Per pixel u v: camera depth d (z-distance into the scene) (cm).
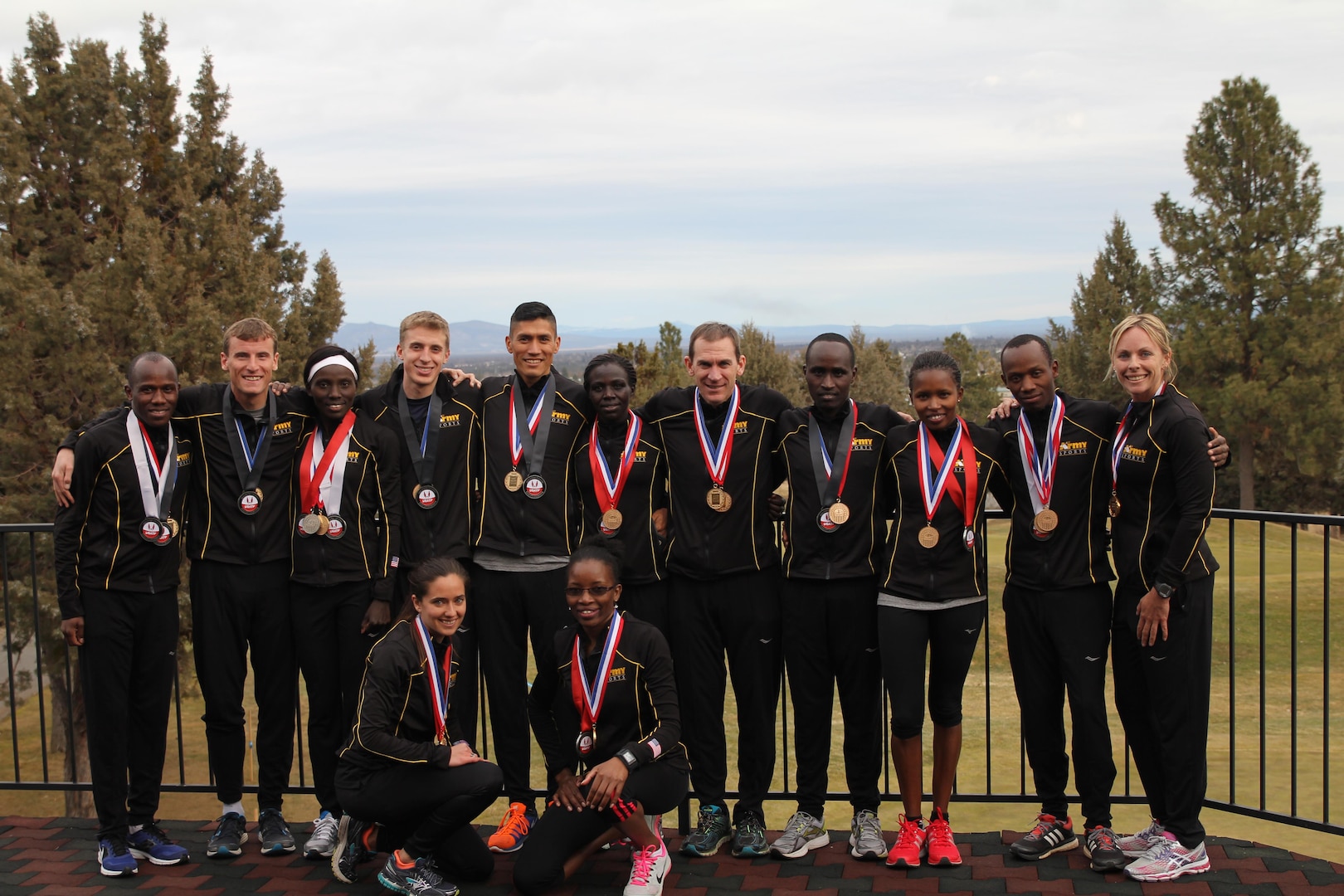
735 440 433
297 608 431
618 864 428
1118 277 4191
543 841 397
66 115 1694
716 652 438
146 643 425
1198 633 390
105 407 1452
